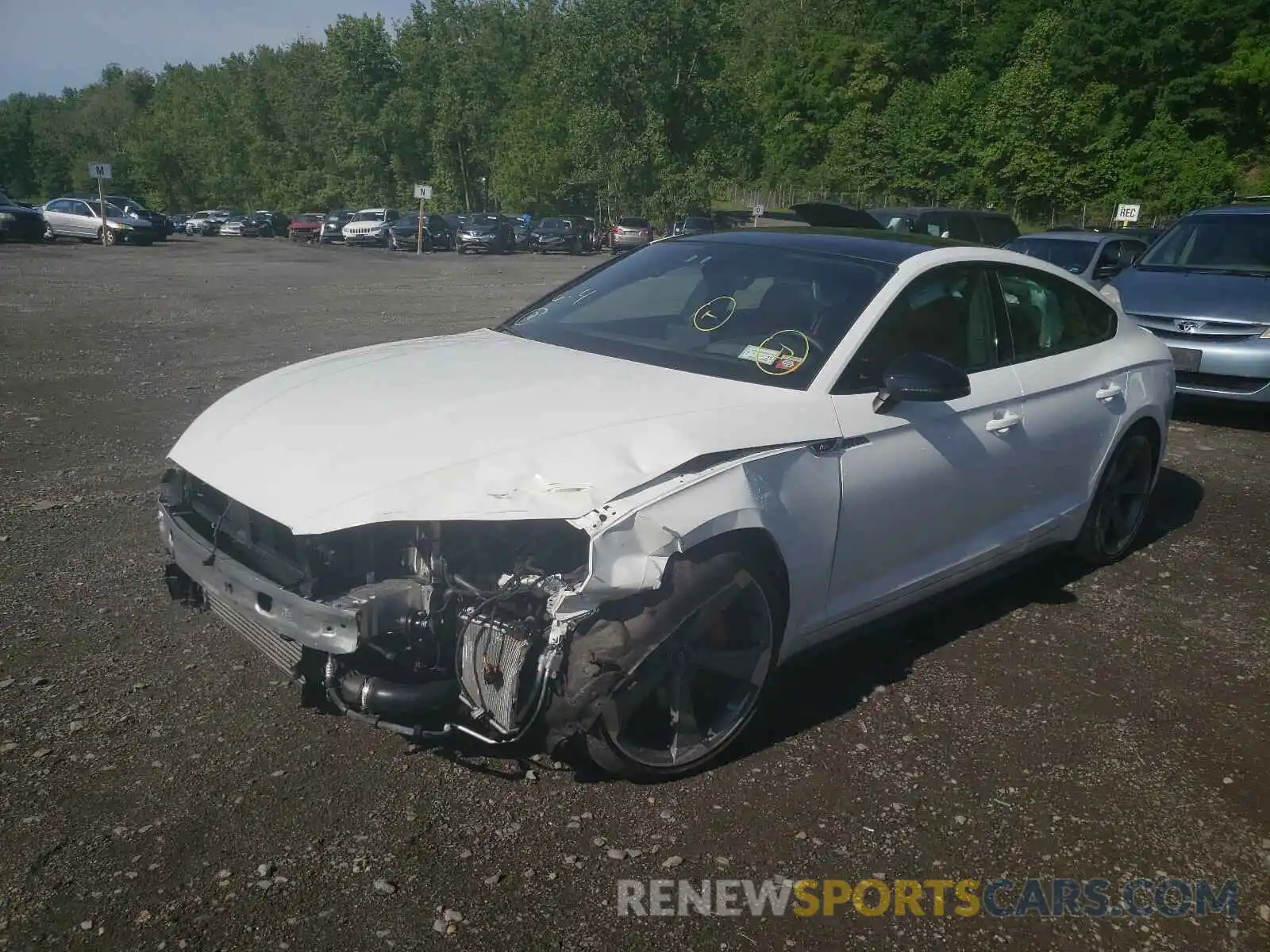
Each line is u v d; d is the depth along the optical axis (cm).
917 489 386
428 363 385
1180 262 946
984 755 352
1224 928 277
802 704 381
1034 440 444
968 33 7319
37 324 1330
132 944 249
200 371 1013
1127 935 272
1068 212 5609
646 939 260
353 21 7719
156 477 634
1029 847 305
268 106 9012
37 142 13025
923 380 354
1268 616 484
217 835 289
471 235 4347
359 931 256
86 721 343
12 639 400
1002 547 445
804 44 7931
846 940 264
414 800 309
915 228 2103
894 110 6353
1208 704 398
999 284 446
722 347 385
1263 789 342
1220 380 836
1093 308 509
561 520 298
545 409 329
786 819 311
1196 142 5659
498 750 334
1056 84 5722
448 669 305
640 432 316
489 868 281
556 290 482
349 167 8044
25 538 513
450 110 7475
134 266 2614
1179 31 5603
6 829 287
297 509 294
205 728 342
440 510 287
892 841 304
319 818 298
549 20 8112
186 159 10138
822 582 360
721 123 6081
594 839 296
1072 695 399
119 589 453
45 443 711
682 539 299
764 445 330
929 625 459
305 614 292
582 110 6059
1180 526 611
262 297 1825
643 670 306
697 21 5859
